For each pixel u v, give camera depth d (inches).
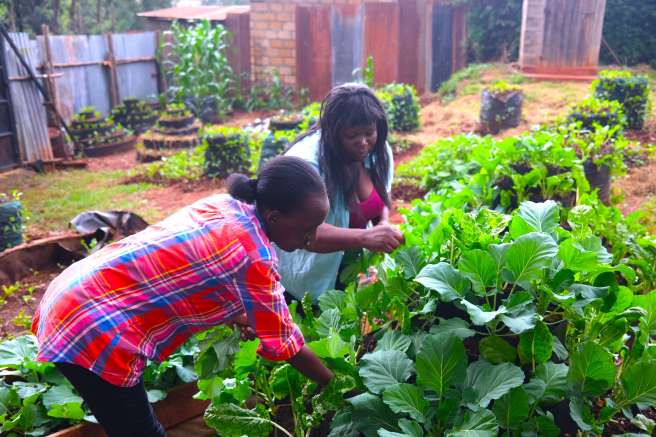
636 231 156.3
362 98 112.4
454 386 92.3
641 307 101.0
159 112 617.3
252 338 97.3
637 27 632.4
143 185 392.5
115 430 88.0
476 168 239.0
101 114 587.8
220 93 623.2
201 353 96.4
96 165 474.6
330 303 114.9
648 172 338.3
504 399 88.5
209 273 81.7
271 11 660.1
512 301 91.4
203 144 405.4
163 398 118.0
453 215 119.3
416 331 104.9
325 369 91.8
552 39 558.9
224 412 97.7
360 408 92.6
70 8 895.7
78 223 277.4
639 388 93.8
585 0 542.3
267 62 676.7
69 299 82.4
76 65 551.2
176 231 83.6
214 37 619.2
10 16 737.6
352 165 120.0
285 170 82.1
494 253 94.3
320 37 653.9
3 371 126.6
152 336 85.4
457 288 94.8
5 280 241.9
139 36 629.0
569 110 399.5
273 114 649.6
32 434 114.9
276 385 105.3
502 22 661.9
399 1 633.0
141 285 82.4
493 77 588.7
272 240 87.3
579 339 104.4
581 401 91.6
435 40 651.5
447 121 503.5
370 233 111.1
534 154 198.8
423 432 90.7
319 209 82.9
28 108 450.6
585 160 232.5
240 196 85.2
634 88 423.5
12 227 268.5
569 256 95.3
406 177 341.1
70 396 117.8
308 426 99.5
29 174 437.4
